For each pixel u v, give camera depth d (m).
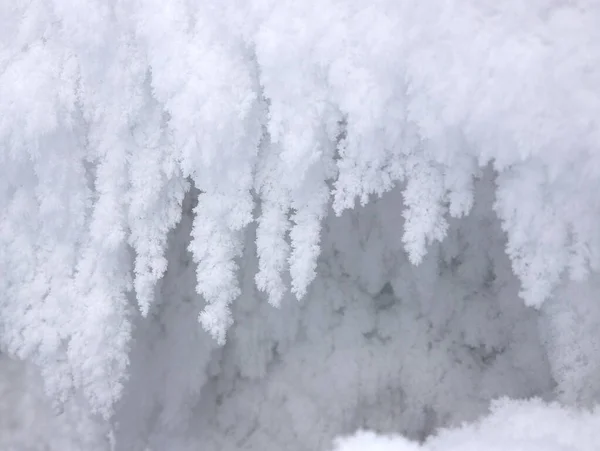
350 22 0.45
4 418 0.61
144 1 0.48
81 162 0.52
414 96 0.44
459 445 0.44
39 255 0.55
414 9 0.44
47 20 0.50
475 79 0.43
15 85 0.49
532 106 0.42
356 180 0.47
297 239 0.49
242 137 0.47
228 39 0.46
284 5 0.45
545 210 0.45
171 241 0.62
